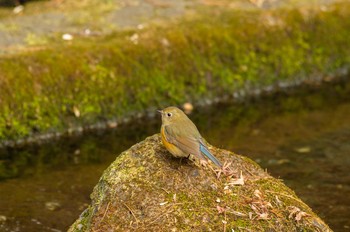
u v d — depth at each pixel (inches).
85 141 517.0
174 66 577.0
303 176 471.2
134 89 553.6
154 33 591.2
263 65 618.8
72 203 426.6
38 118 514.3
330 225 406.0
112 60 554.3
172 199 303.0
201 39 598.2
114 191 308.7
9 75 514.6
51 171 470.6
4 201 425.7
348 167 486.0
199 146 314.7
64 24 602.9
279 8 663.8
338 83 645.3
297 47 641.6
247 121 564.1
